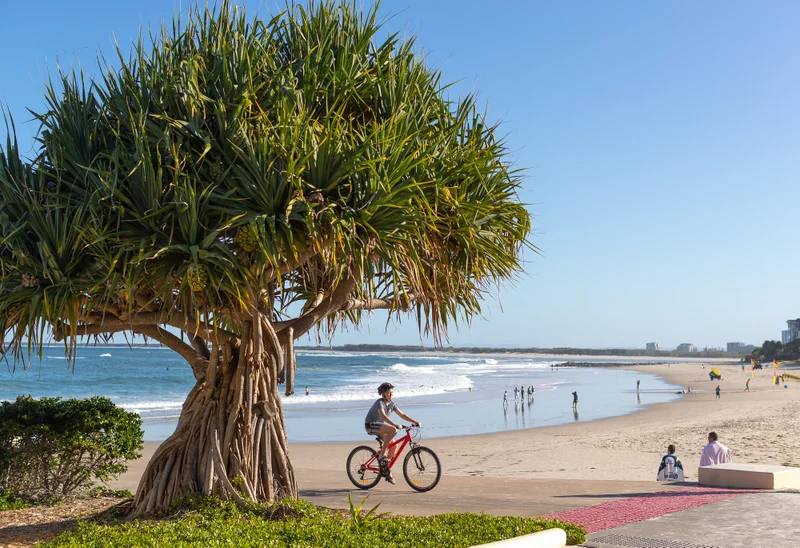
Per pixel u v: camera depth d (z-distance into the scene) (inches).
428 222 247.9
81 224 223.1
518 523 227.1
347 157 236.4
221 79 246.2
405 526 220.2
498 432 1167.0
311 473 520.7
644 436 1038.4
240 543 189.8
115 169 221.5
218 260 216.5
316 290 276.8
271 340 269.9
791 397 1971.0
